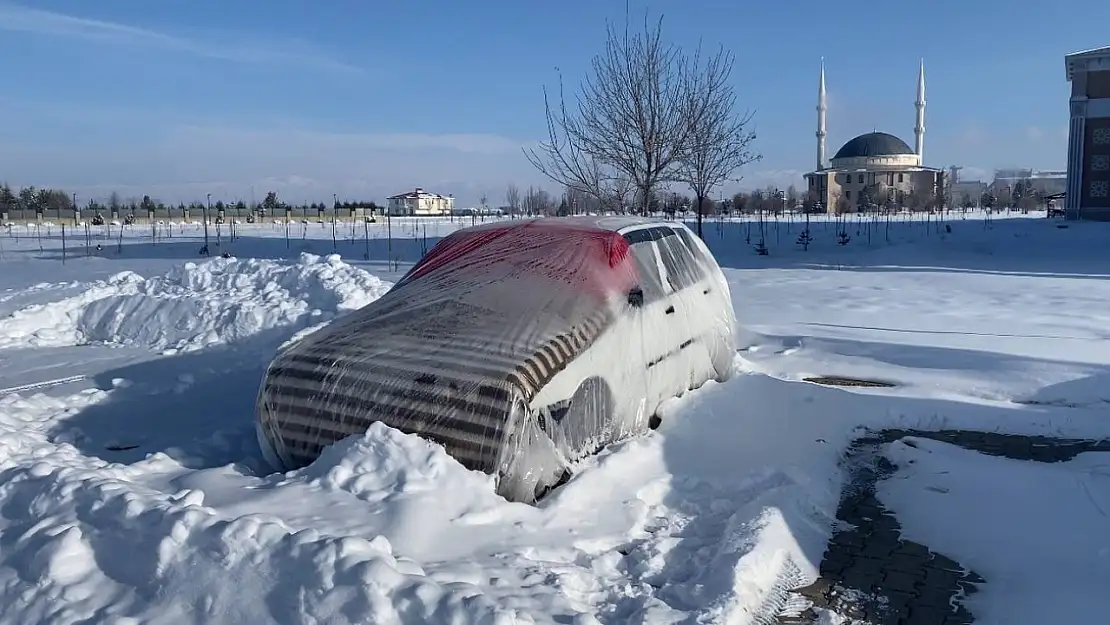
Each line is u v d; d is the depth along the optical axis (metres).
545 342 4.84
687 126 16.08
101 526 3.63
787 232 35.88
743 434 5.95
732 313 7.59
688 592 3.74
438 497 4.13
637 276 5.91
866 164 102.44
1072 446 6.21
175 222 65.00
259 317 10.11
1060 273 19.89
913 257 25.48
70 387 8.05
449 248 6.35
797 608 3.79
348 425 4.68
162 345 10.19
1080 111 46.06
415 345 4.90
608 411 5.22
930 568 4.22
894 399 7.18
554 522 4.33
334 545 3.26
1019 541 4.47
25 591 3.30
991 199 80.56
